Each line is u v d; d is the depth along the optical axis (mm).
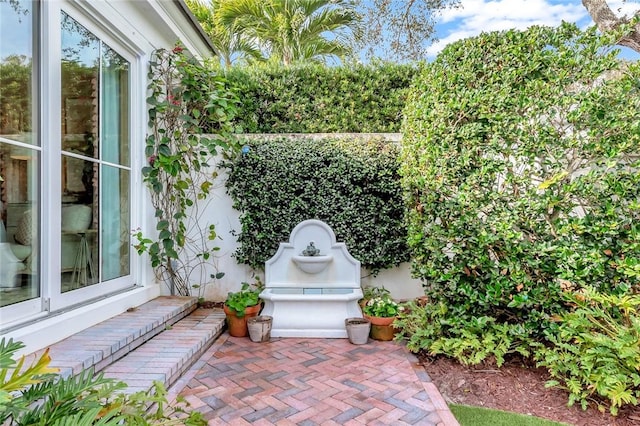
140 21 4566
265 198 5336
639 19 3381
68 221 3355
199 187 5453
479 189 3420
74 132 3461
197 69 5059
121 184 4297
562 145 3289
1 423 1529
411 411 2713
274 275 4871
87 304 3588
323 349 4023
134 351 3387
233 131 5285
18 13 2824
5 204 2734
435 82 3885
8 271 2740
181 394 2959
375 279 5547
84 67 3611
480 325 3395
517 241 3262
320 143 5449
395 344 4184
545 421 2568
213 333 4172
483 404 2832
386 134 5875
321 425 2531
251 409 2744
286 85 6348
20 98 2848
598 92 3166
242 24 9633
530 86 3395
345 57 8727
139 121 4629
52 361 2607
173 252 4848
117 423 1558
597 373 2721
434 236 3686
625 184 3006
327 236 4914
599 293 2973
